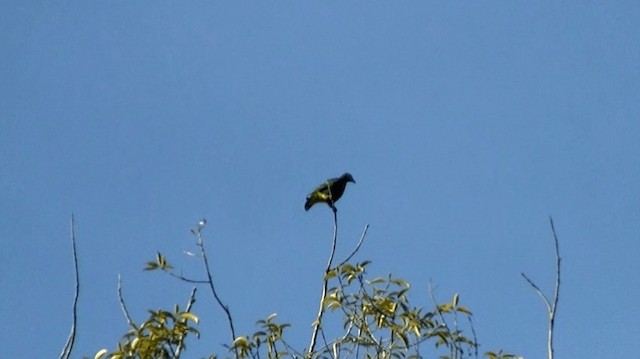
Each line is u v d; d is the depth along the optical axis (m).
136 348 14.95
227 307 15.45
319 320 15.87
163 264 15.47
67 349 13.72
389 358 15.63
